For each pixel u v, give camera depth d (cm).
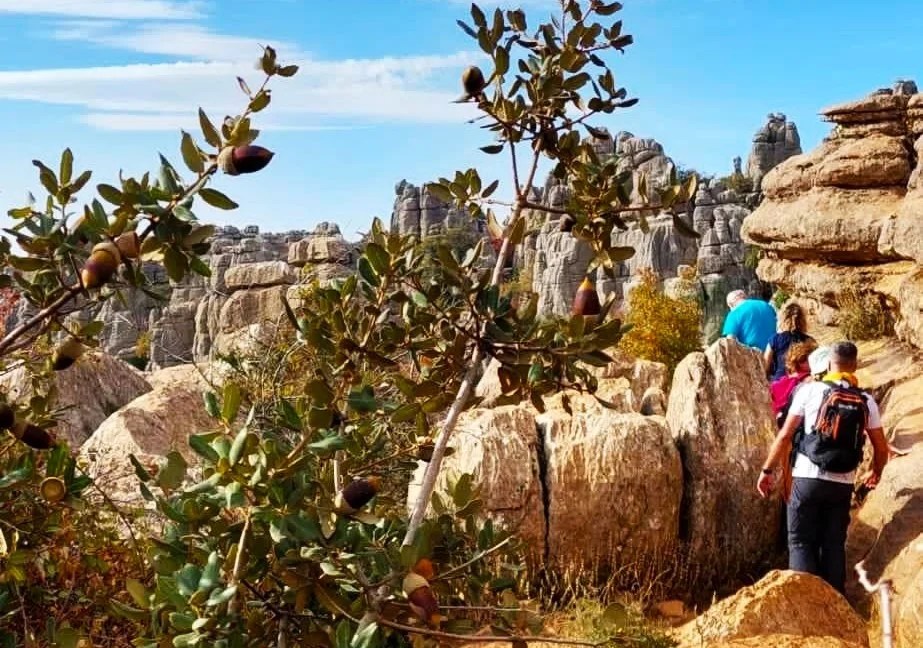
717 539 812
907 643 576
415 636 294
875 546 784
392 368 362
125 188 237
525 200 346
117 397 1221
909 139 1535
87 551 464
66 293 262
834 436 726
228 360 545
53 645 304
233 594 267
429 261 333
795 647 544
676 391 883
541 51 362
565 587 752
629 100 357
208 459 278
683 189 334
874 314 1427
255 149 231
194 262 244
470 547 362
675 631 634
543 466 795
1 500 333
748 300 1097
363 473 359
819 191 1559
